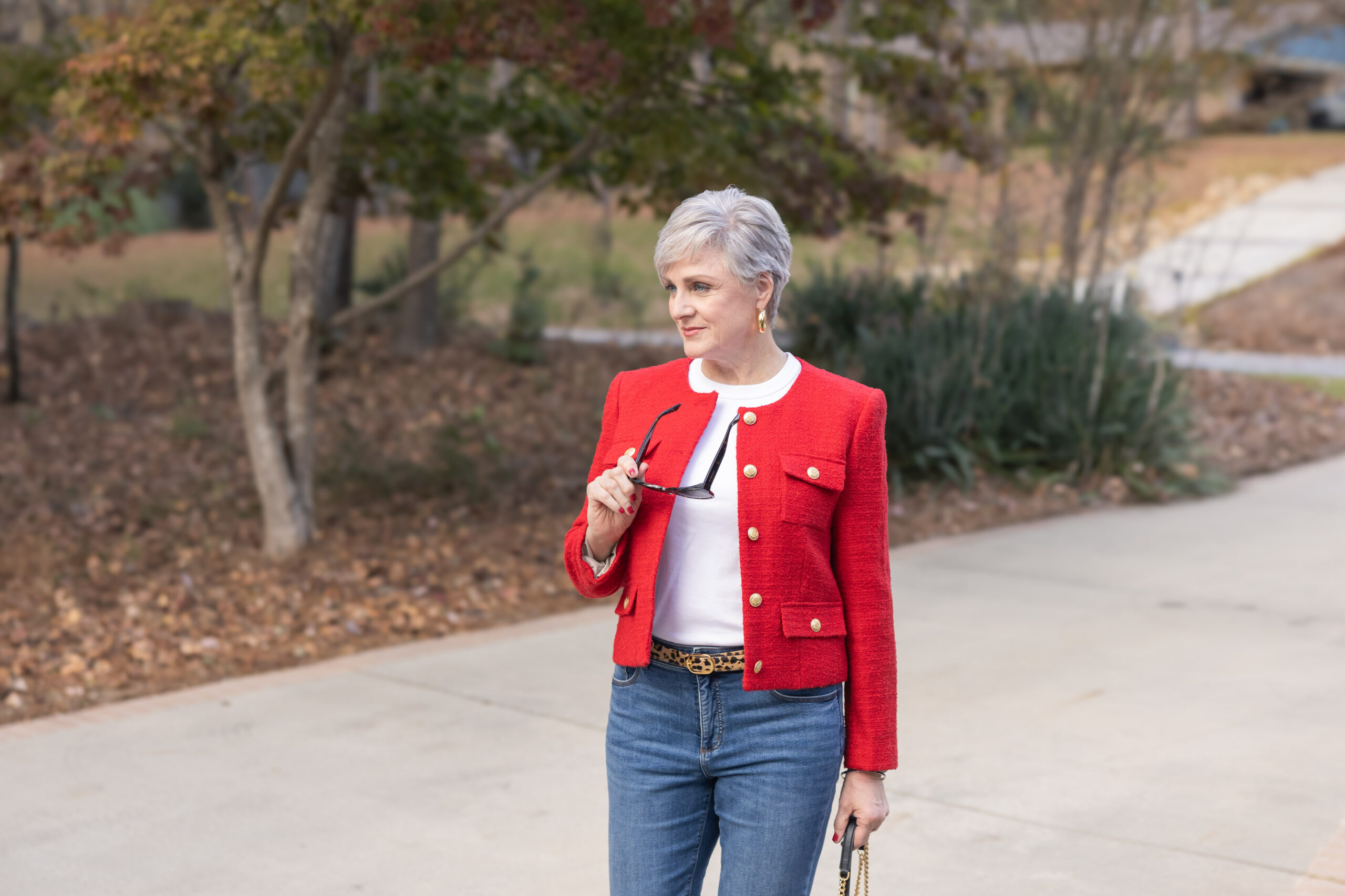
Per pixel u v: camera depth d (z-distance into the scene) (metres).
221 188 9.03
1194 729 5.70
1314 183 35.00
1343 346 21.95
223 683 6.71
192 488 11.45
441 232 16.91
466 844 4.62
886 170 10.58
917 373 12.05
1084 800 4.90
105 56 7.11
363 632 7.71
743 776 2.54
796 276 19.02
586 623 7.89
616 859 2.63
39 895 4.25
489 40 7.34
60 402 14.58
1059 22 13.49
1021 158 13.46
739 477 2.52
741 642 2.53
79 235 8.66
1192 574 8.84
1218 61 13.69
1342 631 7.33
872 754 2.57
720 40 7.66
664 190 10.45
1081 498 11.42
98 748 5.70
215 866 4.46
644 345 18.78
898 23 9.79
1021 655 6.91
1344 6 14.64
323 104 8.05
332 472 11.36
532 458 12.74
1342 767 5.19
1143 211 13.37
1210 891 4.11
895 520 10.74
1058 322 13.03
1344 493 11.77
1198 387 16.89
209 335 17.55
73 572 8.78
